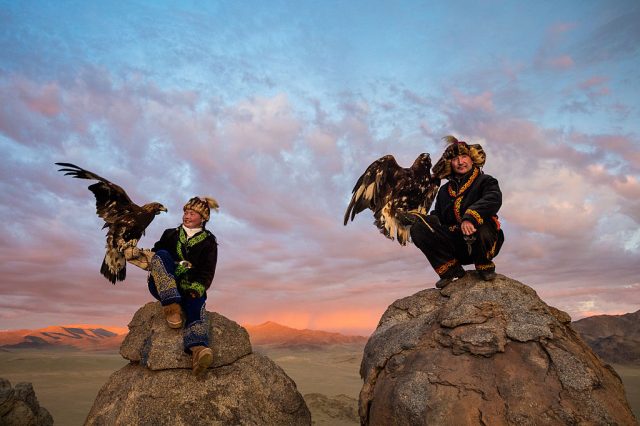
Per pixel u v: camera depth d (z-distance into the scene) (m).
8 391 9.94
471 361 4.34
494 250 5.04
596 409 3.91
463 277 5.41
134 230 5.33
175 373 5.14
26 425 9.91
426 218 5.41
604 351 108.31
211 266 5.27
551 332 4.42
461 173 5.30
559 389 4.03
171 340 5.25
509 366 4.22
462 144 5.28
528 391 4.03
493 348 4.34
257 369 5.47
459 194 5.23
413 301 5.50
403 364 4.65
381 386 4.64
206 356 4.89
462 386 4.18
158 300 5.67
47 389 55.75
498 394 4.07
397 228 6.44
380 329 5.44
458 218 5.21
